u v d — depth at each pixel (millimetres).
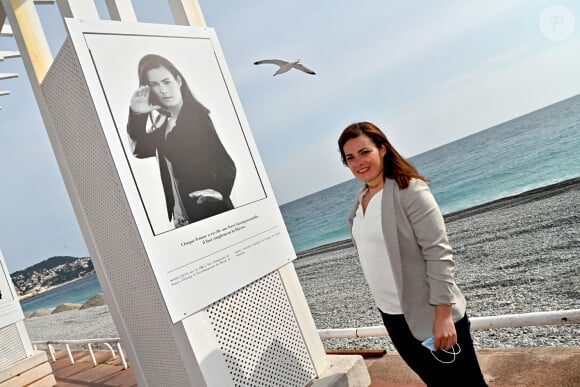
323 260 27281
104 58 2172
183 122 2475
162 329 2332
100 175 2309
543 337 5855
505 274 12422
